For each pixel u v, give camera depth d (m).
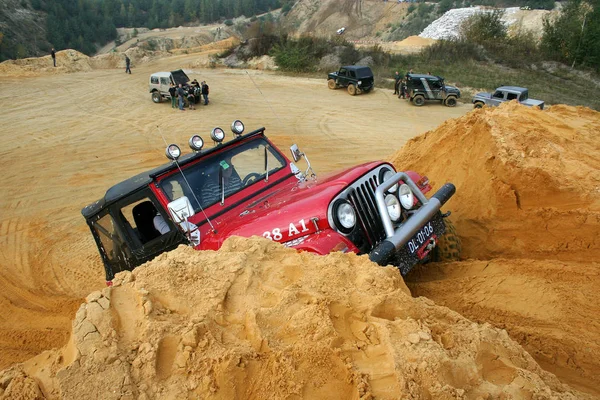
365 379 2.79
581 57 40.78
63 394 2.79
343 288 3.48
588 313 4.58
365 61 41.28
